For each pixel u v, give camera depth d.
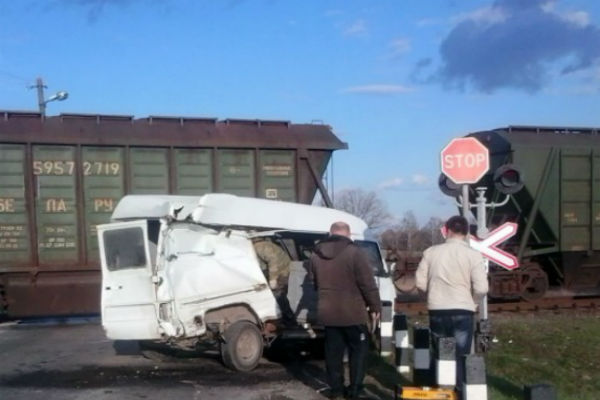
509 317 18.05
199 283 11.57
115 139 17.56
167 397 9.73
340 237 9.54
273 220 12.55
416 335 9.53
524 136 21.45
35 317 18.19
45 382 10.67
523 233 21.38
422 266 8.86
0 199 16.95
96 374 11.28
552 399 7.14
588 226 21.84
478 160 10.17
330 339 9.55
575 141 21.77
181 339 11.45
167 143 17.88
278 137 18.84
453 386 8.17
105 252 11.80
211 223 11.84
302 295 12.12
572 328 15.76
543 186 21.17
